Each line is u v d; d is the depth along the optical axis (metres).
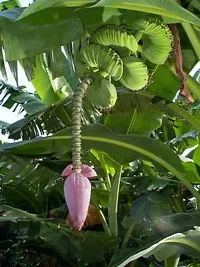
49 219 2.70
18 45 1.47
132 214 2.50
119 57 1.43
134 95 2.19
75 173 1.24
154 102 2.15
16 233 3.17
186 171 2.40
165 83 2.14
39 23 1.48
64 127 2.38
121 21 1.49
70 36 1.47
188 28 1.77
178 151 2.96
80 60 1.46
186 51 1.99
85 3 1.46
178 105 2.18
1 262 3.22
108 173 2.85
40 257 3.33
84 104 1.59
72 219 1.21
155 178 2.65
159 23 1.51
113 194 2.71
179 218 1.99
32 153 2.30
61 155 2.37
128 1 1.34
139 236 2.80
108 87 1.43
